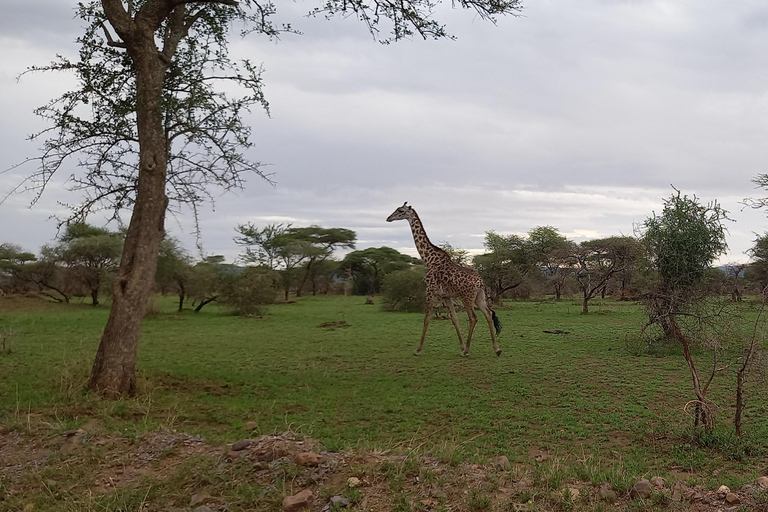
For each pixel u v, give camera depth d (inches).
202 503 183.2
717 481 193.9
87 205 392.2
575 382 404.2
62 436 250.1
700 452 247.3
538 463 219.1
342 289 2306.8
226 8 415.8
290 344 621.3
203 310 1152.8
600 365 471.5
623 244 947.3
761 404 334.0
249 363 497.7
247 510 176.4
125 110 391.9
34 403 315.3
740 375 263.6
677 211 535.5
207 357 530.6
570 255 1080.2
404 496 174.9
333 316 1007.0
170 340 657.0
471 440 270.5
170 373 428.8
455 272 542.3
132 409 305.1
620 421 303.0
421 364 490.0
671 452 251.1
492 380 414.9
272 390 382.9
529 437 277.7
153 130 362.3
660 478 189.5
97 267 1236.5
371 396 365.1
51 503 191.8
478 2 390.9
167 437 245.8
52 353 520.4
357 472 192.9
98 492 198.2
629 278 1174.3
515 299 1493.6
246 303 1002.7
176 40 387.9
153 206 358.9
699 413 270.4
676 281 522.9
